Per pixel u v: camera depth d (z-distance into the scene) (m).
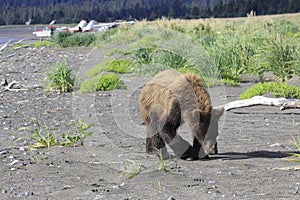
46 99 17.27
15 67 28.41
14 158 9.37
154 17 116.62
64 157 9.38
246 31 25.11
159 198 6.98
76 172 8.37
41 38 59.88
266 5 110.12
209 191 7.21
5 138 11.32
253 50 22.23
